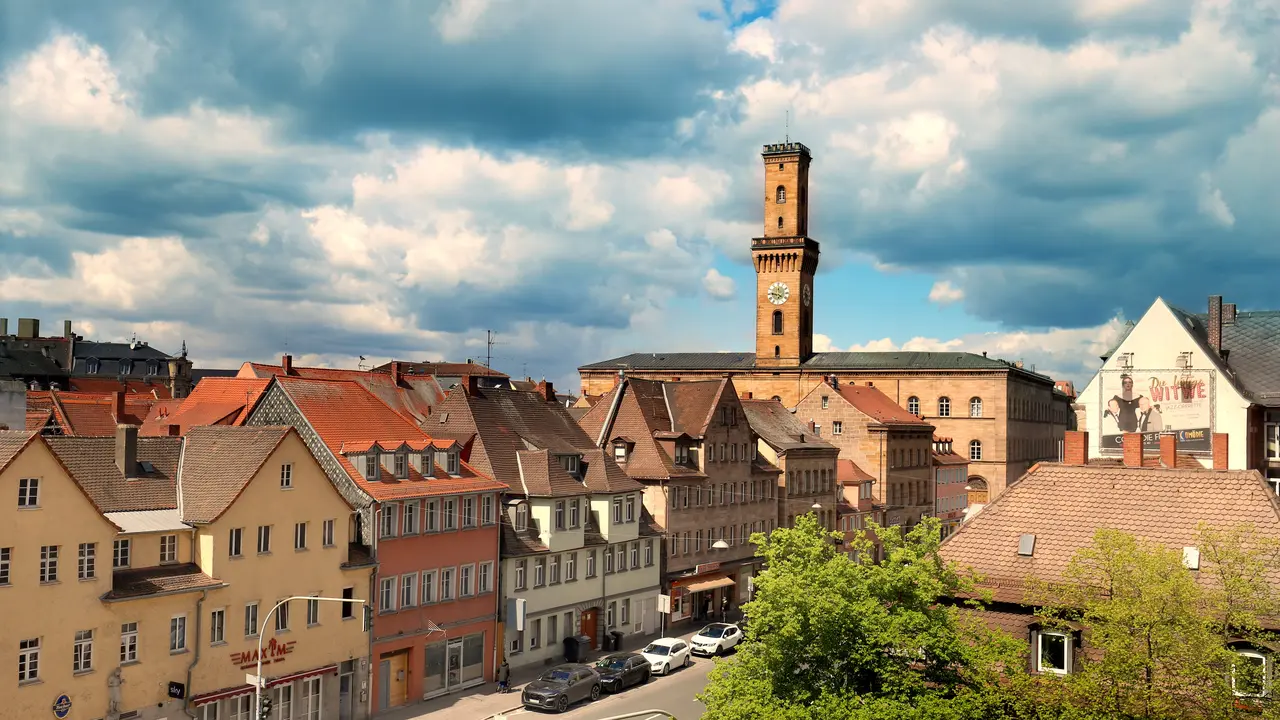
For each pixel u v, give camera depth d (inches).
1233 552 1378.0
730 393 3718.0
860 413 4928.6
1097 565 1429.6
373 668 2316.7
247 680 2014.0
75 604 1779.0
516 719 2281.0
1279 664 1358.3
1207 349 2632.9
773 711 1462.8
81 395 3651.6
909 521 5132.9
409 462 2506.2
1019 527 1718.8
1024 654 1501.0
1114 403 2699.3
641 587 3213.6
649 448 3405.5
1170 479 1717.5
